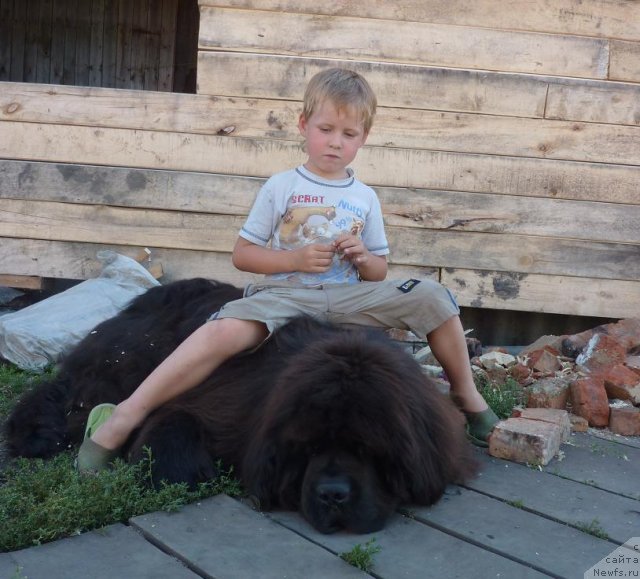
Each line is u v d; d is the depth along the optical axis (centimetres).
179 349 301
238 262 329
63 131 524
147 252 531
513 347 545
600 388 388
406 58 515
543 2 513
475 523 264
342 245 311
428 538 253
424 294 323
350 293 322
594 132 526
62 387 364
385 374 254
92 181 527
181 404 299
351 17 511
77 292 486
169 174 524
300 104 518
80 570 228
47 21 914
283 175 333
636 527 266
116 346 360
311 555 238
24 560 232
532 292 535
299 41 513
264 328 308
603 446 354
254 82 516
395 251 527
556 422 348
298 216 326
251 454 268
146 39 914
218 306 348
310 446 254
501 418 379
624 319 511
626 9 518
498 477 309
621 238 534
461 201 526
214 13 509
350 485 247
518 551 245
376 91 515
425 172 523
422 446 262
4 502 262
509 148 525
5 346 457
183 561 235
